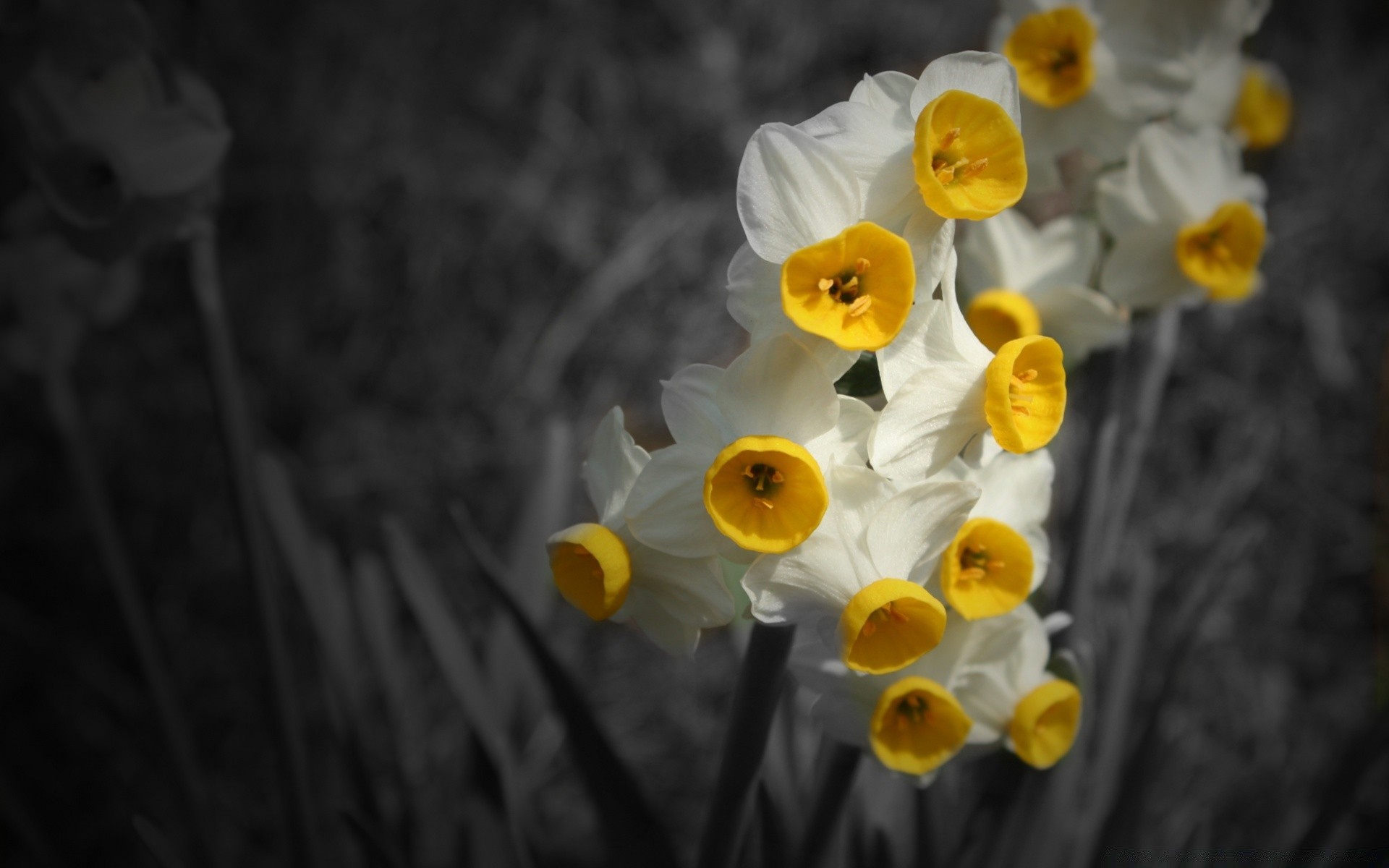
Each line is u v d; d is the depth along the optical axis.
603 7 0.94
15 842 0.69
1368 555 0.81
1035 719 0.43
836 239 0.39
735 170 0.91
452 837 0.56
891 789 0.52
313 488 0.81
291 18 0.90
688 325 0.86
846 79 0.95
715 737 0.73
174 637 0.76
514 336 0.86
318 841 0.51
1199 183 0.47
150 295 0.85
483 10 0.93
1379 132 0.95
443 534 0.81
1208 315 0.88
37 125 0.45
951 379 0.40
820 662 0.42
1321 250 0.91
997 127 0.39
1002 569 0.41
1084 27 0.46
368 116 0.90
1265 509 0.83
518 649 0.56
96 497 0.53
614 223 0.89
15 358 0.57
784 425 0.39
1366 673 0.78
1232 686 0.76
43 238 0.56
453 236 0.88
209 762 0.73
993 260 0.47
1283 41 0.96
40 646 0.75
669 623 0.41
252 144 0.87
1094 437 0.48
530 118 0.92
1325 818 0.50
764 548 0.39
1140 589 0.53
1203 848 0.51
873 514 0.40
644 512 0.40
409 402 0.85
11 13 0.45
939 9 0.96
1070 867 0.52
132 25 0.45
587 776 0.48
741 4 0.95
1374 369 0.87
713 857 0.42
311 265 0.87
